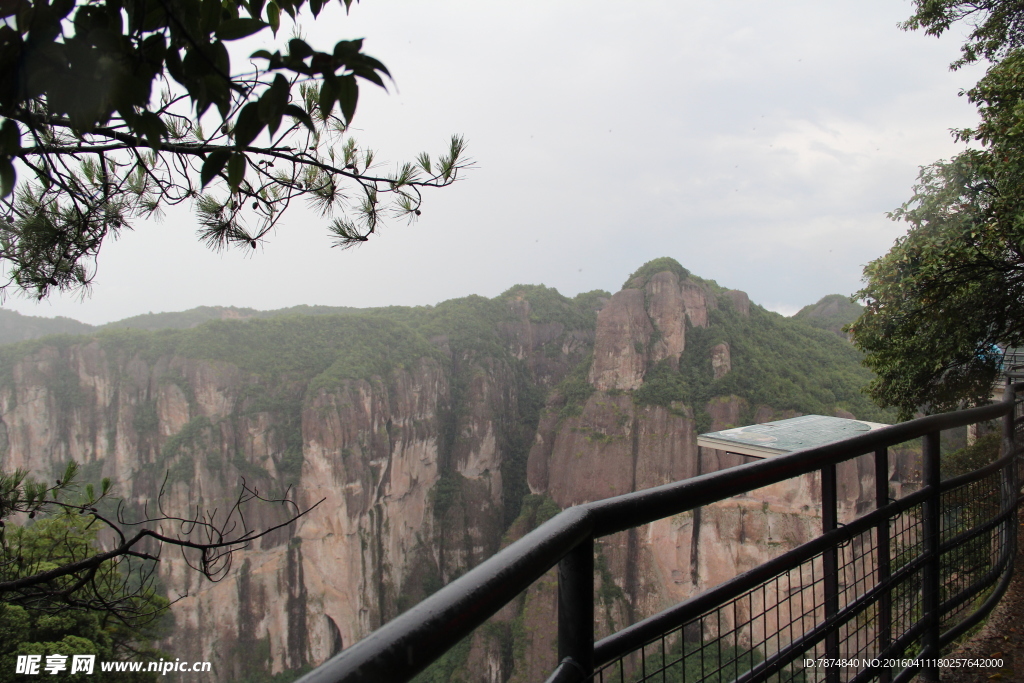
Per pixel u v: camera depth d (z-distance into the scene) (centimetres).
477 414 8981
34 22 122
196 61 135
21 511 321
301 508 6594
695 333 7738
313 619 6475
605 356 7638
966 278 1036
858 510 4197
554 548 109
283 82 131
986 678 316
